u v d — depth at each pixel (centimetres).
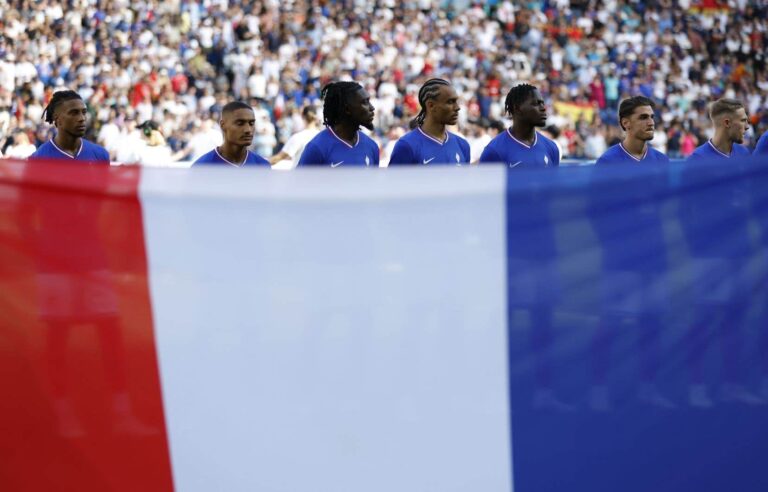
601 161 765
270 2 2470
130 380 418
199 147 1536
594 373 415
